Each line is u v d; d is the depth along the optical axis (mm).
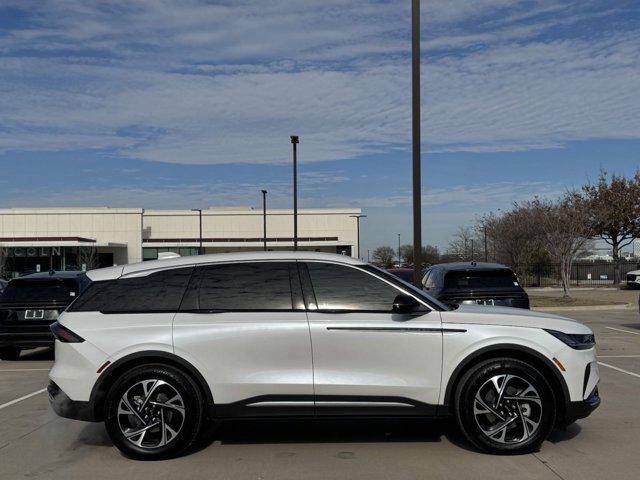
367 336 5449
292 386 5410
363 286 5664
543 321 5629
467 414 5426
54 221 61062
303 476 5016
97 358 5438
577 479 4879
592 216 27203
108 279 5797
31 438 6242
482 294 11055
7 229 60656
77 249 57094
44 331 10891
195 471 5172
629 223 38469
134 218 61781
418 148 12539
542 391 5422
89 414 5438
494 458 5410
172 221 65000
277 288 5664
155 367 5461
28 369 10812
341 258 5785
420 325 5477
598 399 5707
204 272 5773
